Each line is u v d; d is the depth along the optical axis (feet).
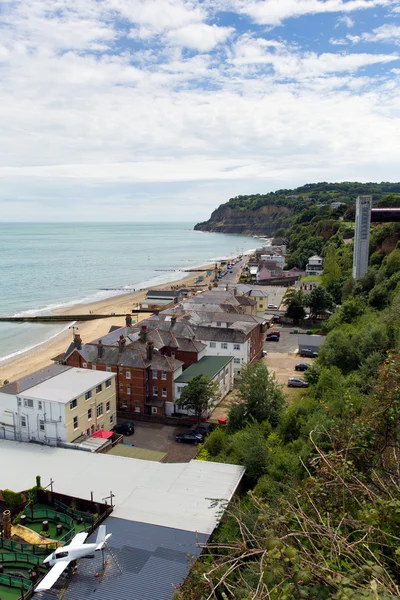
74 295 502.38
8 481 119.03
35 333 350.64
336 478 42.37
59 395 147.43
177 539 92.53
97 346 194.80
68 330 355.36
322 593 27.55
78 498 109.09
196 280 586.04
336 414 110.32
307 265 536.42
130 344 195.00
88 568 85.10
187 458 149.38
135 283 586.86
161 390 187.52
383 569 26.91
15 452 136.15
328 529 33.40
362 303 273.75
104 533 88.63
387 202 552.00
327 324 283.38
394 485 42.01
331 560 29.84
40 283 577.02
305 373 191.62
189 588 47.29
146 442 161.48
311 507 43.60
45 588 77.77
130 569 84.48
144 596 78.07
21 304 452.35
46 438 146.30
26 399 147.02
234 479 113.80
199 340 225.97
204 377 173.88
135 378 185.98
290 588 27.73
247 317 255.70
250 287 388.78
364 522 36.42
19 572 88.07
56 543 93.81
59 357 244.63
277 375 225.76
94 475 120.98
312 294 335.06
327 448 96.89
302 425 125.70
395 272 280.72
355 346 180.24
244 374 156.76
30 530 102.12
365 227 336.70
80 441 146.00
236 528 84.02
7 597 81.87
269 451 117.70
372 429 49.65
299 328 323.78
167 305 396.57
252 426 134.41
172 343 210.38
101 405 163.94
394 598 24.34
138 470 123.24
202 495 107.65
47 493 112.37
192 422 174.70
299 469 96.07
